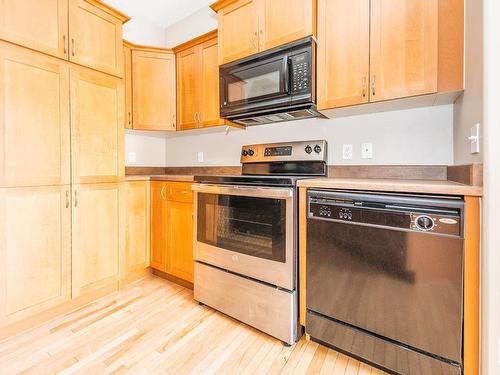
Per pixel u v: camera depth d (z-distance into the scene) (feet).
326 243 4.41
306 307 4.73
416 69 4.38
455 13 4.09
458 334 3.43
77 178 5.84
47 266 5.35
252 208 5.22
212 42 7.29
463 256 3.35
